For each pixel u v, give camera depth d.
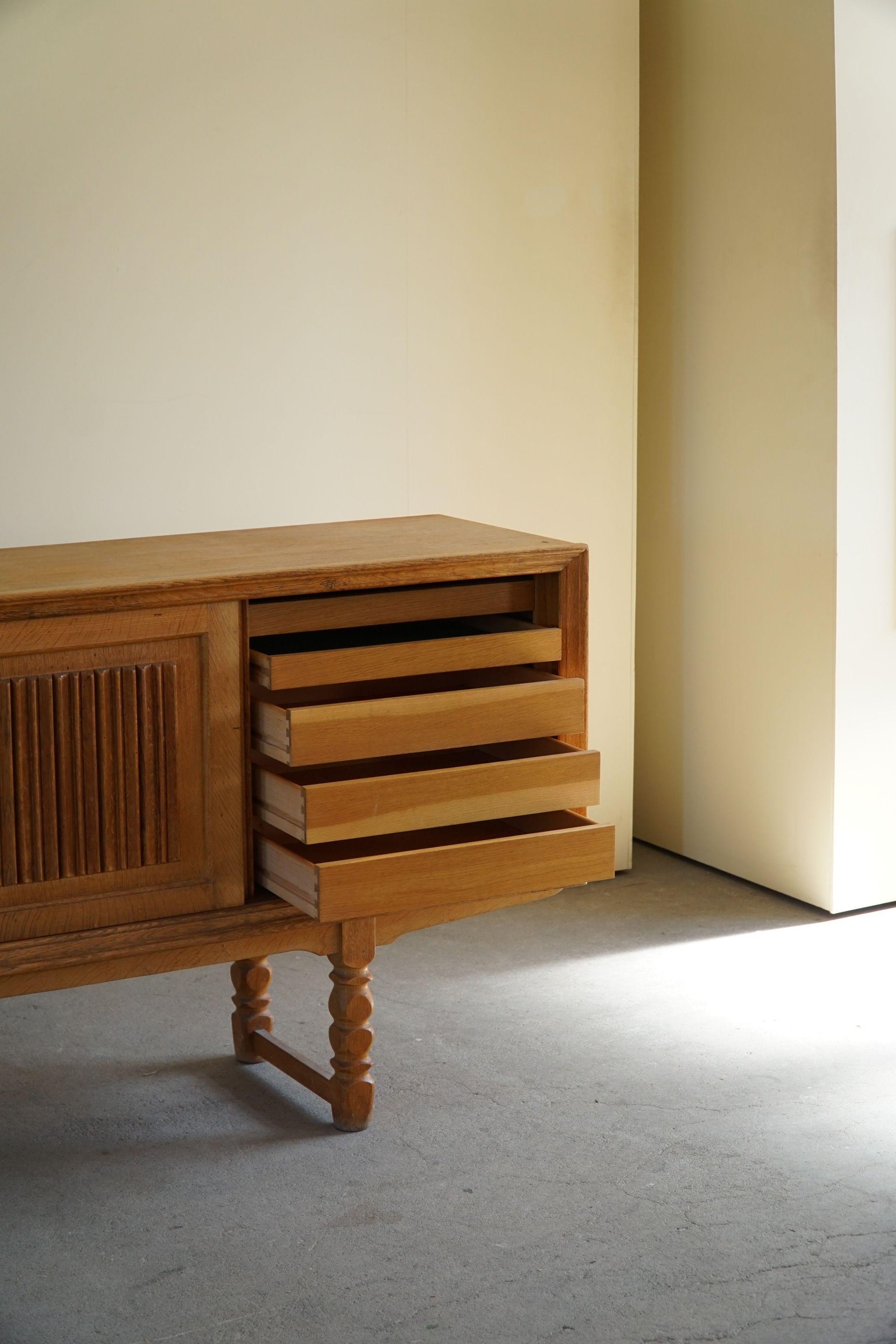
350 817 2.34
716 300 3.81
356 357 3.56
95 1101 2.74
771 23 3.55
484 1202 2.37
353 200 3.50
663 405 4.02
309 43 3.39
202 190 3.33
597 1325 2.04
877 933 3.57
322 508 3.58
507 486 3.79
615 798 4.02
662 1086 2.77
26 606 2.18
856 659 3.60
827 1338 2.02
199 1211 2.36
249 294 3.42
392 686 2.70
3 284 3.17
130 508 3.37
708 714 4.01
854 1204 2.36
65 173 3.19
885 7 3.42
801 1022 3.06
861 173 3.44
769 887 3.87
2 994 2.26
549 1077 2.81
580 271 3.80
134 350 3.32
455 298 3.65
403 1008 3.15
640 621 4.20
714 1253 2.22
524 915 3.72
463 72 3.58
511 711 2.48
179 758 2.35
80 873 2.29
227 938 2.40
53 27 3.13
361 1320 2.06
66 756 2.25
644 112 3.97
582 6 3.69
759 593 3.78
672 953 3.45
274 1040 2.83
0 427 3.21
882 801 3.69
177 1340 2.02
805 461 3.59
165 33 3.24
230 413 3.44
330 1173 2.47
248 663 2.38
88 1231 2.30
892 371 3.54
